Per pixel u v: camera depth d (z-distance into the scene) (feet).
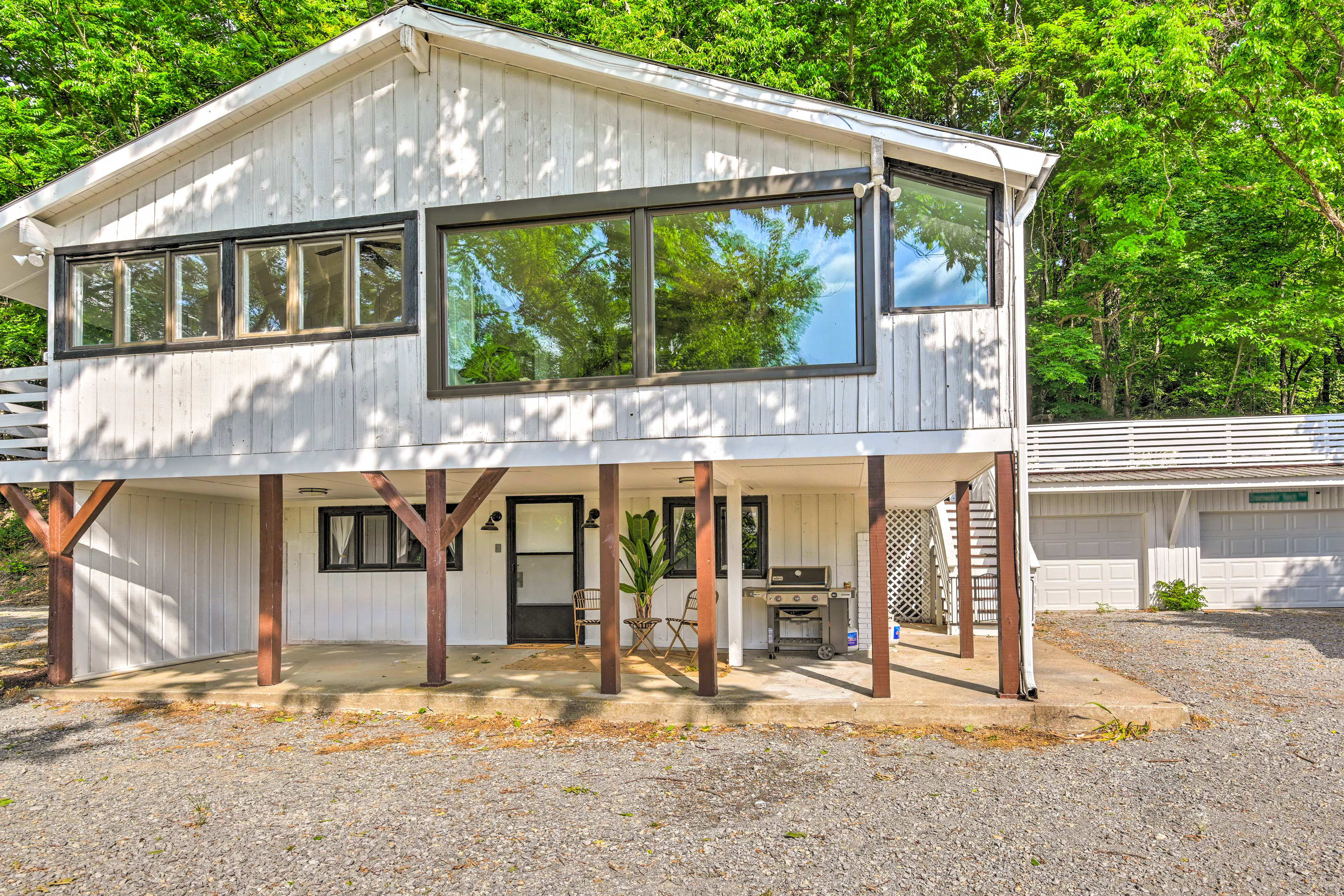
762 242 26.76
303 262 29.84
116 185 31.07
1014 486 25.05
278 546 29.81
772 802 17.65
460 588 40.68
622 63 26.63
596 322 27.84
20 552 79.41
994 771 19.65
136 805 18.16
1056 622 49.65
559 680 29.25
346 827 16.47
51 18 61.57
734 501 32.22
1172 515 56.85
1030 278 82.33
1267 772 19.36
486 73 28.73
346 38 28.17
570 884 13.65
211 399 29.96
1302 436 56.90
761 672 30.55
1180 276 69.87
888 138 25.05
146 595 34.58
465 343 28.55
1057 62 68.80
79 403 30.96
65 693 29.35
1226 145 60.23
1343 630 44.45
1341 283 65.00
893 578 47.06
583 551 39.73
